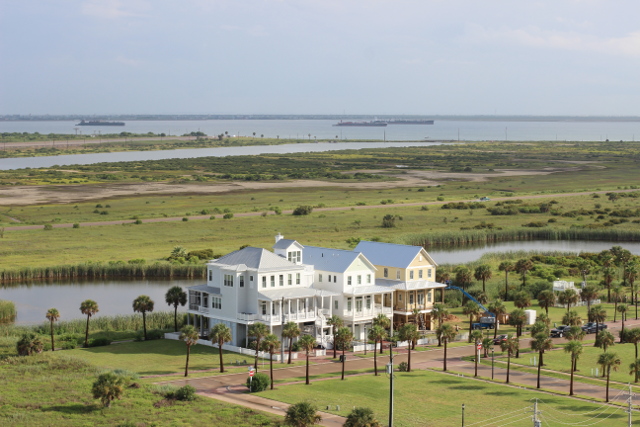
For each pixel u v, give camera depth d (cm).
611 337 10081
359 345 11581
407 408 8438
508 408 8506
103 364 10469
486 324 12912
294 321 11562
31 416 8094
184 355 11012
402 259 13238
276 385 9412
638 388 9450
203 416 8062
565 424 7962
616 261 18525
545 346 9406
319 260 12812
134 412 8219
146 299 12156
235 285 11581
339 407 8400
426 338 12069
